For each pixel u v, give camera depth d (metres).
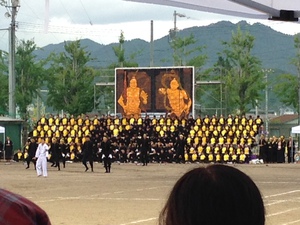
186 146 51.97
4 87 71.69
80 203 20.19
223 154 51.72
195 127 52.25
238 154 51.66
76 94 71.44
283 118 96.44
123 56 75.88
